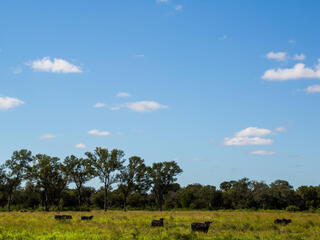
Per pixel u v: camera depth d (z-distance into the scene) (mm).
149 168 88375
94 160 81812
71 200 107438
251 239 22656
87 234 23438
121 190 87875
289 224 31969
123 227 27828
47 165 86188
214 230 27500
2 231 24328
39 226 27891
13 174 85688
